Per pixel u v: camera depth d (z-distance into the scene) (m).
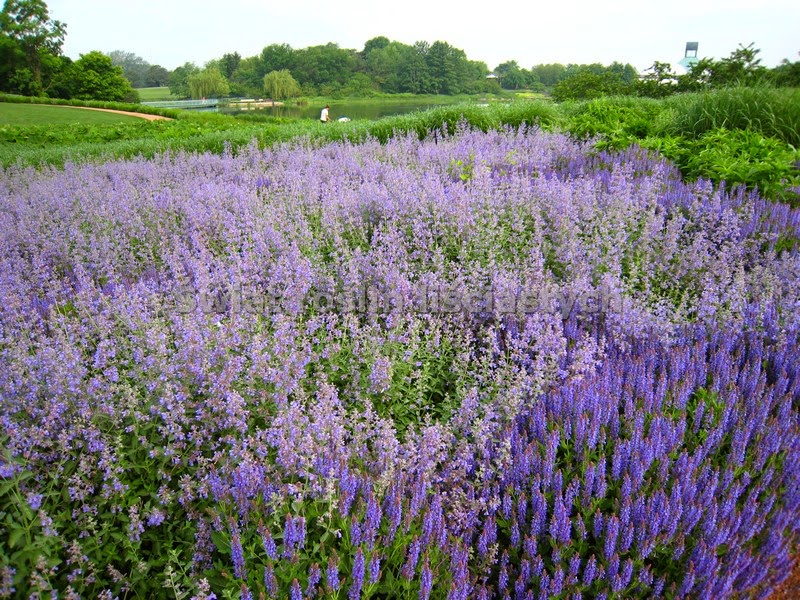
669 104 16.92
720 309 5.12
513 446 3.64
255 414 3.77
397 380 4.36
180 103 95.56
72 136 20.62
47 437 3.36
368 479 3.09
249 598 2.46
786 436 3.67
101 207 7.97
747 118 11.32
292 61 116.62
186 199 8.53
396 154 11.32
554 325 4.94
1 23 77.06
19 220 8.23
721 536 2.99
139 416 3.48
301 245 6.61
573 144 11.95
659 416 3.60
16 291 5.88
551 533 3.06
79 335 4.70
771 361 4.61
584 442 3.63
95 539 3.04
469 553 3.18
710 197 8.03
